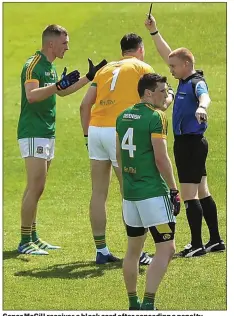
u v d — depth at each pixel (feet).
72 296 90.17
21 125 108.68
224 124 175.42
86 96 101.40
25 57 240.32
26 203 107.76
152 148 80.74
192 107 101.24
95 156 101.96
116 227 119.14
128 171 81.76
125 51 102.06
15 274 97.96
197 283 92.84
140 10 262.26
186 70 101.81
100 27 252.62
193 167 102.06
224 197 136.67
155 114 80.38
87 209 132.87
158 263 81.15
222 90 199.41
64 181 151.84
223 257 102.27
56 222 124.57
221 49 230.89
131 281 83.66
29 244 108.06
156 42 111.45
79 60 232.73
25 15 265.13
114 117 99.60
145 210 80.89
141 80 82.38
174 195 81.20
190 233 114.11
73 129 183.01
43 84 106.83
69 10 268.00
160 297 88.74
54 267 100.68
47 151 108.88
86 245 111.04
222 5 261.03
